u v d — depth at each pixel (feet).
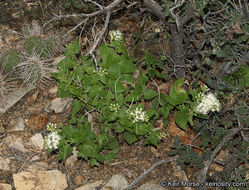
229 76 4.51
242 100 4.39
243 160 4.38
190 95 4.74
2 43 5.42
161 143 4.79
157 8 4.44
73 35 5.62
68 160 4.54
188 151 4.46
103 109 4.25
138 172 4.59
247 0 4.54
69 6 5.70
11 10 5.86
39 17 5.83
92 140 4.27
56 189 4.31
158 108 4.69
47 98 4.97
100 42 5.11
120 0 4.34
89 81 4.24
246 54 4.34
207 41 4.55
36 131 4.73
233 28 4.02
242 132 4.53
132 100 4.16
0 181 4.29
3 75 5.00
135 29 5.70
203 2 3.97
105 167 4.58
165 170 4.62
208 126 4.66
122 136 4.49
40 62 4.81
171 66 5.11
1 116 4.76
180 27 4.39
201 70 4.90
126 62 4.25
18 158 4.50
